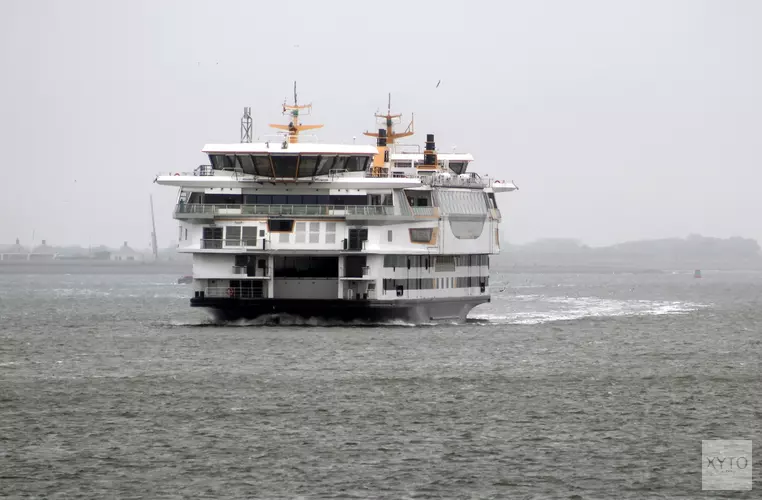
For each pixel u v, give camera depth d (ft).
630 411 595.06
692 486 457.27
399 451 504.84
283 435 532.32
